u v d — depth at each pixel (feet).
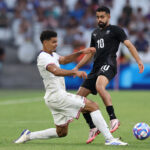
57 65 70.23
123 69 214.48
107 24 83.46
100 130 70.69
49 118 118.73
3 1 257.75
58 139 82.07
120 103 156.56
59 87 69.62
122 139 81.20
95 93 83.82
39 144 72.95
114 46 82.58
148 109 138.62
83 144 74.23
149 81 214.28
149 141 78.07
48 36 69.26
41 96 184.75
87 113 75.97
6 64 227.20
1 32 249.96
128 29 249.14
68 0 263.70
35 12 258.57
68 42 244.22
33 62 238.68
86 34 248.93
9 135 88.43
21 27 251.19
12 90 218.79
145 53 241.96
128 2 255.70
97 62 82.69
